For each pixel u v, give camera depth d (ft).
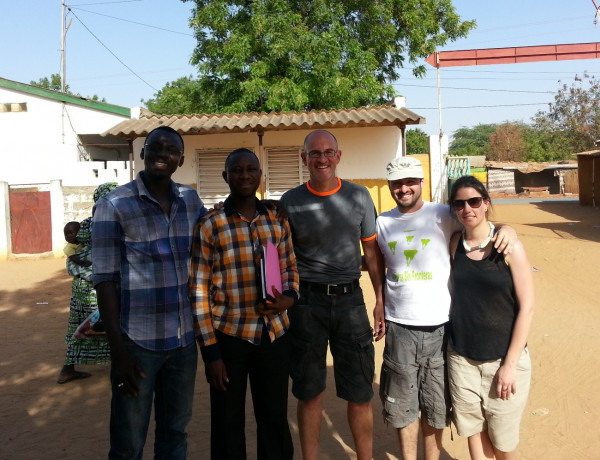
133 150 38.32
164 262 9.00
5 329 24.52
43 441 13.24
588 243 39.88
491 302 9.29
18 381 17.61
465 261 9.53
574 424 13.08
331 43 54.24
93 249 8.73
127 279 8.86
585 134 126.11
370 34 62.80
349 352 10.70
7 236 45.47
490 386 9.45
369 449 11.00
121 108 62.18
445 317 10.11
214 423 9.78
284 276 10.18
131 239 8.86
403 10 62.95
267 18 54.80
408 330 10.19
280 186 36.58
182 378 9.44
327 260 10.57
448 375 9.96
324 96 54.60
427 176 44.68
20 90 59.06
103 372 18.38
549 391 15.12
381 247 10.75
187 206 9.52
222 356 9.59
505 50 54.49
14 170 47.47
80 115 60.80
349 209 10.61
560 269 31.94
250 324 9.55
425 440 10.54
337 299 10.60
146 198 8.97
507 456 9.62
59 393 16.47
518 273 9.17
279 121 34.24
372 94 57.52
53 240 45.62
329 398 15.42
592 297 25.49
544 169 118.93
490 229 9.46
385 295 10.80
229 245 9.48
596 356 17.58
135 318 8.83
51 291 32.99
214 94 61.52
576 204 79.56
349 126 33.55
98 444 13.05
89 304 16.53
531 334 20.40
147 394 9.02
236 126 33.30
